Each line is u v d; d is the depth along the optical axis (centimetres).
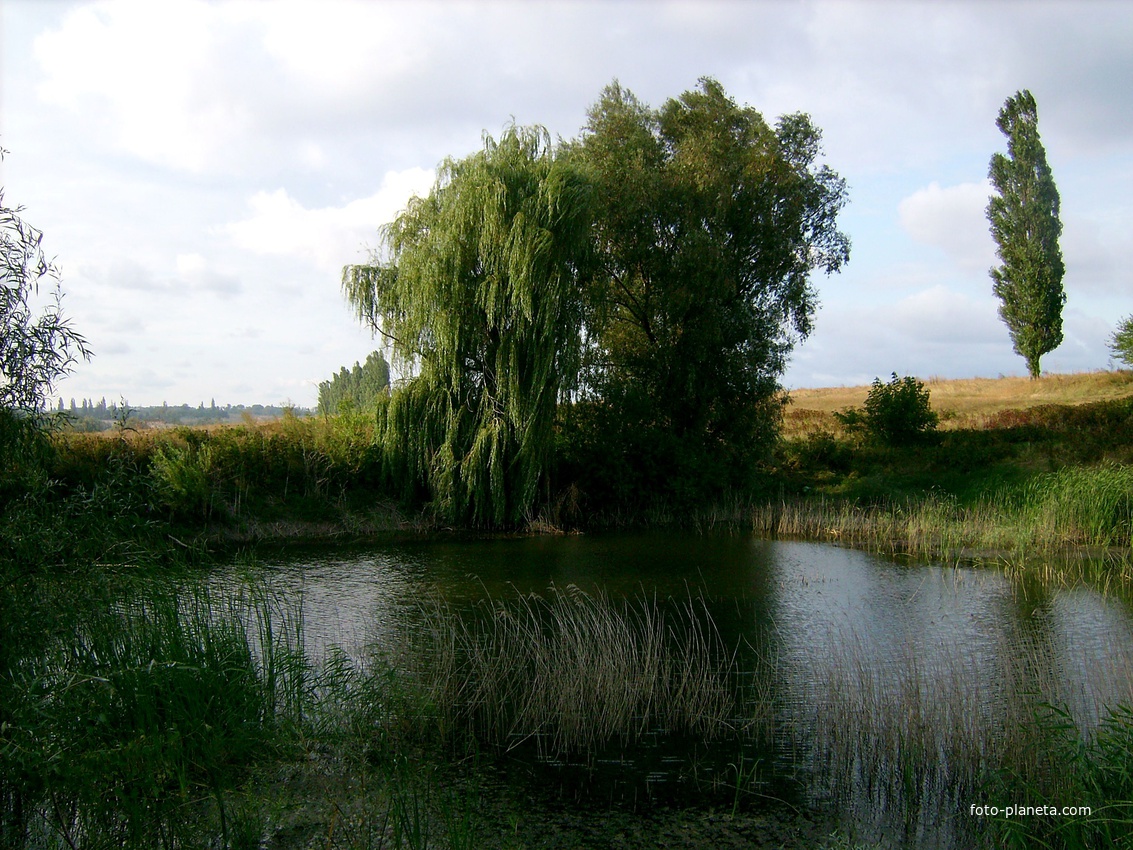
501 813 759
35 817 633
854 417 3562
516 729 945
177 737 681
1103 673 1108
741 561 2098
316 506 2577
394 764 820
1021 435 3152
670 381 3027
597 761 871
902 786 808
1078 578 1805
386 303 2544
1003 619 1463
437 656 1121
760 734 937
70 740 612
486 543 2377
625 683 1012
